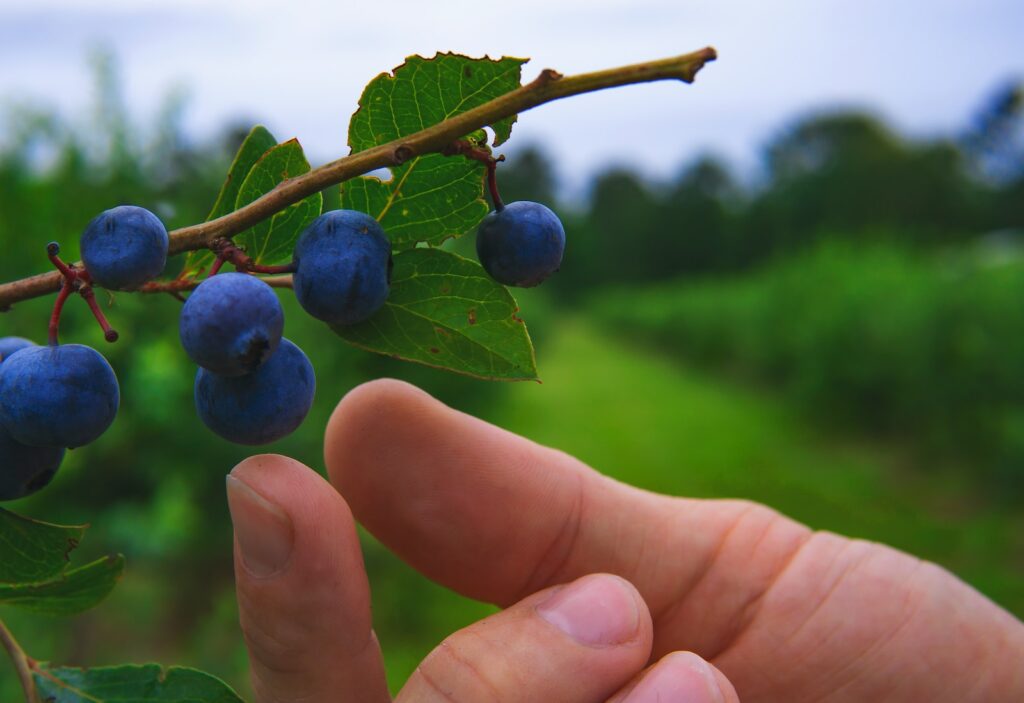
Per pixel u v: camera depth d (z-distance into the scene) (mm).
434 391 1136
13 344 183
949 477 1320
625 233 8062
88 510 556
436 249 178
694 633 281
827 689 270
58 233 428
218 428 165
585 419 1819
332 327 177
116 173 521
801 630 272
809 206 7453
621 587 216
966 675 264
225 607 618
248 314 150
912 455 1471
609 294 7312
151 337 511
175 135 574
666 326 3607
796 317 2057
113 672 175
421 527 270
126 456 561
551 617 211
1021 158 7625
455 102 173
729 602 279
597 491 283
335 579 204
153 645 647
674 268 7969
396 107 173
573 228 8062
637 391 2305
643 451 1503
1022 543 1025
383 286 167
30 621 421
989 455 1281
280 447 663
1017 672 264
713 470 1379
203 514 656
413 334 178
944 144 7461
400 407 261
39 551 171
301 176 163
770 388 2273
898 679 266
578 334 5082
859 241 2543
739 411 1952
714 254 7938
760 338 2271
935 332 1437
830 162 7586
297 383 166
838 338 1677
